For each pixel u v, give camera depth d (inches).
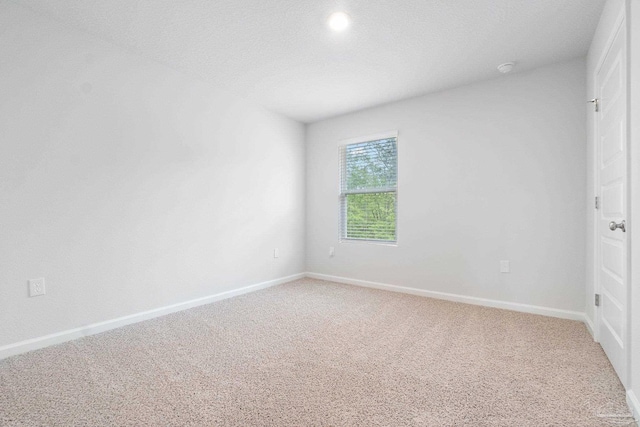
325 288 151.0
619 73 67.1
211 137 128.1
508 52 101.4
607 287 77.8
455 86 127.3
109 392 63.1
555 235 108.6
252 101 145.4
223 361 76.6
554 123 108.4
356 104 147.9
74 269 90.9
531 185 112.6
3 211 78.7
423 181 136.4
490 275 120.9
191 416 55.4
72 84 90.4
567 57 104.2
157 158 110.6
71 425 53.2
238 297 135.1
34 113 83.4
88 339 90.2
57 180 87.6
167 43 98.6
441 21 86.0
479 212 122.9
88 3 79.8
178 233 116.9
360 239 159.0
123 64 101.4
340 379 67.9
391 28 89.4
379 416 55.2
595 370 71.2
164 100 112.3
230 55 105.4
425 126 135.9
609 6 73.9
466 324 101.3
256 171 147.9
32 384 66.1
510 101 116.3
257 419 54.6
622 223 63.5
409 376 69.1
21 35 81.4
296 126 170.7
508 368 72.4
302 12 82.8
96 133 95.3
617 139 69.2
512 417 54.8
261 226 150.4
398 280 144.5
